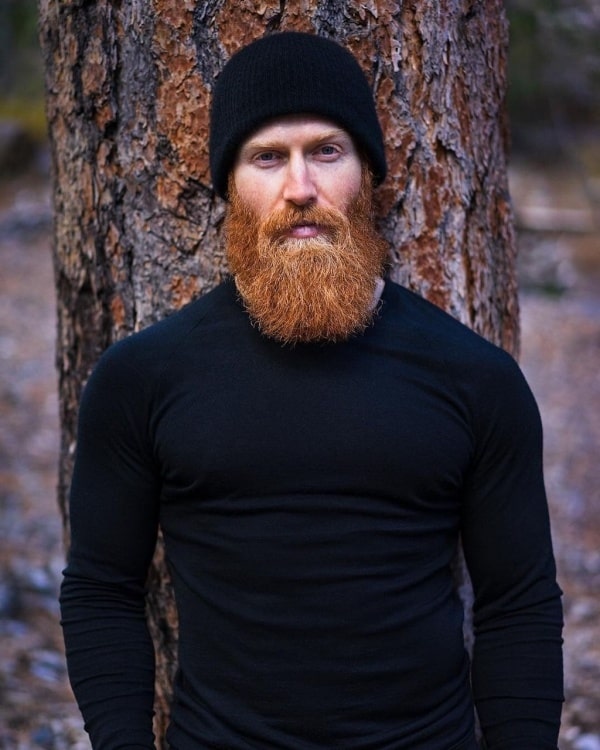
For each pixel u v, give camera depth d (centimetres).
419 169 261
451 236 267
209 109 251
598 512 670
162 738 284
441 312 233
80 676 213
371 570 206
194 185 256
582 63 827
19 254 1345
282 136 212
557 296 1233
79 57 260
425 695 209
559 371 962
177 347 218
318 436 208
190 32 248
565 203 1518
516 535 218
